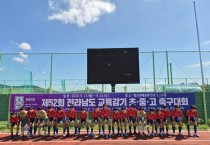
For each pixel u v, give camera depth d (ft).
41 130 52.54
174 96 56.18
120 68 62.03
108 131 49.32
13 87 66.85
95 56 62.90
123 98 56.34
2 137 44.62
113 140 40.29
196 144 36.42
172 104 55.93
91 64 62.64
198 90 63.82
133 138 41.88
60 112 45.34
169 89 62.23
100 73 62.13
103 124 45.52
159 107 55.83
